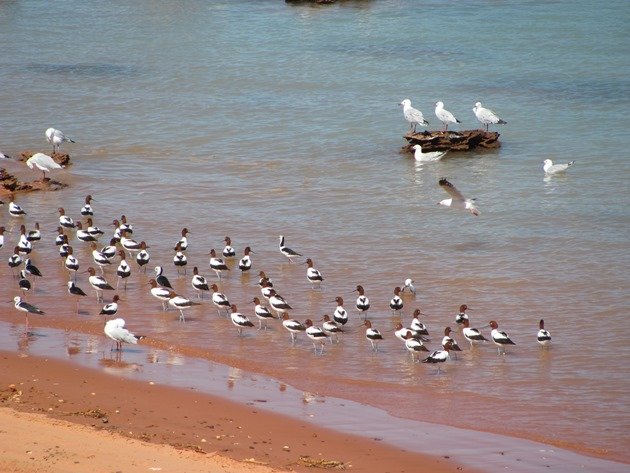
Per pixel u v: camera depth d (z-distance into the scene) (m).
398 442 31.11
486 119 74.31
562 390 35.81
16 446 28.30
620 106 83.06
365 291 46.16
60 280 47.44
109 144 73.50
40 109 83.06
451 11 123.88
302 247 52.25
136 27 116.31
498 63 98.50
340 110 82.75
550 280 47.31
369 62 99.00
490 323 40.38
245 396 34.53
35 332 40.53
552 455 30.52
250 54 102.50
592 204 59.62
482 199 60.97
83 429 30.36
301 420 32.59
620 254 50.84
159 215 57.78
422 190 62.97
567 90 88.38
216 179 65.25
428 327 42.00
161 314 43.09
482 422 33.00
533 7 125.56
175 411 32.81
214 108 83.31
